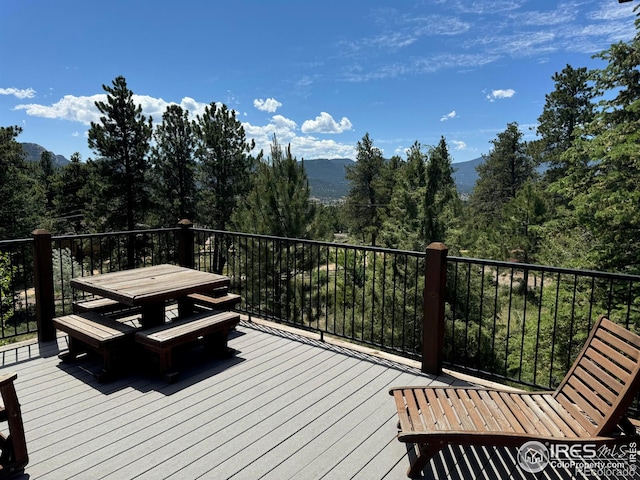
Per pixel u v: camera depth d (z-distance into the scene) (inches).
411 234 401.7
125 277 134.5
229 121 625.0
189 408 97.3
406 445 83.3
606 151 311.3
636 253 299.4
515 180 1079.0
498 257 635.5
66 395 102.9
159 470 74.1
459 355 358.3
